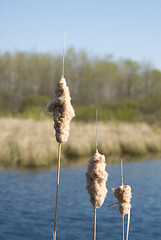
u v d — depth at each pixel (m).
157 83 90.12
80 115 35.06
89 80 84.06
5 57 84.25
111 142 22.75
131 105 53.81
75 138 22.83
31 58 85.50
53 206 10.74
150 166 18.62
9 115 36.00
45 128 24.67
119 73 92.31
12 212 10.00
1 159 18.55
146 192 12.70
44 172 16.25
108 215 9.91
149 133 28.86
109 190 12.60
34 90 78.62
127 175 15.98
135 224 9.17
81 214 9.99
